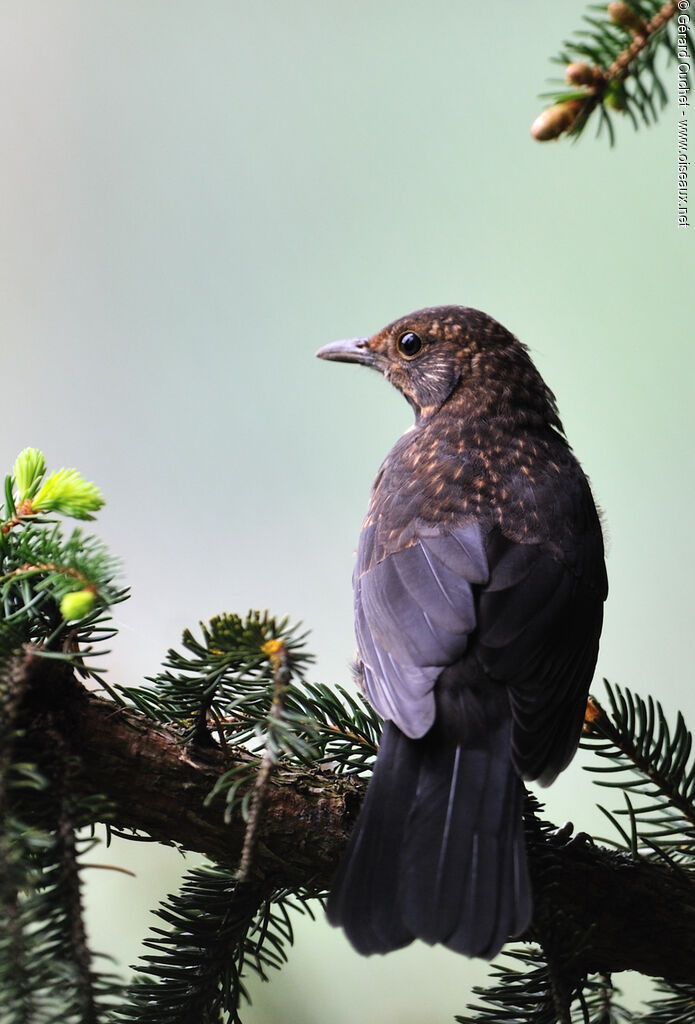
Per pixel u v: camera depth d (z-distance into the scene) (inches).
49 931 192.9
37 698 218.4
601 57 220.4
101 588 215.8
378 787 247.6
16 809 205.0
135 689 231.3
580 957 248.1
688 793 261.3
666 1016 254.4
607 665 501.7
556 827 265.4
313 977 352.5
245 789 230.7
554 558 305.3
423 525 313.7
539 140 221.1
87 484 230.8
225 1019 256.1
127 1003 236.8
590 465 523.2
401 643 283.3
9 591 228.7
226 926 241.4
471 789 252.8
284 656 209.2
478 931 226.7
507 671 274.7
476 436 350.9
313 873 239.5
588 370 533.6
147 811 228.7
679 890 253.8
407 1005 356.2
